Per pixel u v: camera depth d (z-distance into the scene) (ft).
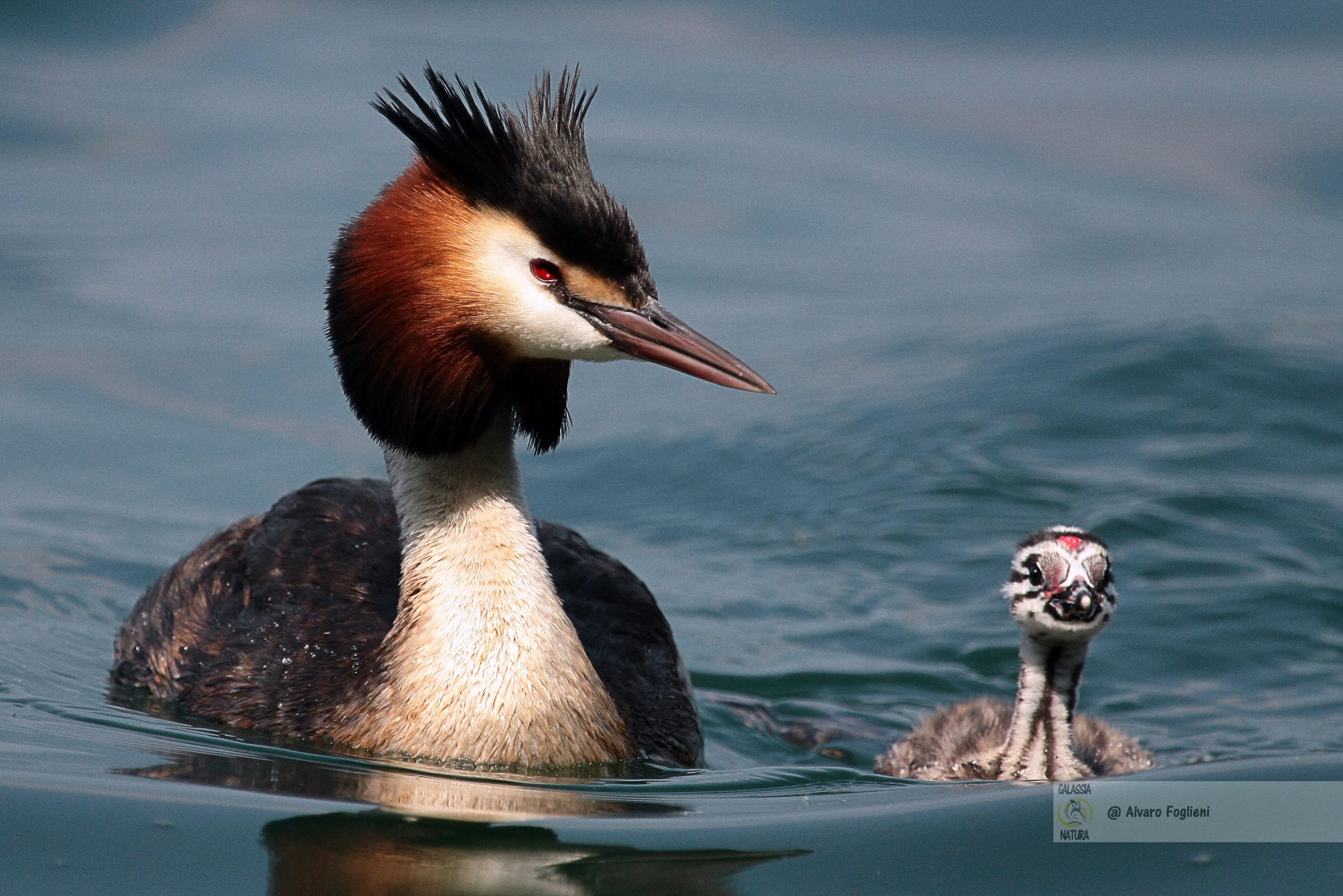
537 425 32.55
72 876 24.38
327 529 38.11
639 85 103.60
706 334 67.62
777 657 44.34
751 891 24.59
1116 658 43.65
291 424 58.95
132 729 32.73
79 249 74.74
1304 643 44.27
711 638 45.19
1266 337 63.16
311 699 33.50
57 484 52.85
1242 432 56.13
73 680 37.50
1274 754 36.04
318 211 80.53
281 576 36.76
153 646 37.42
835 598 47.91
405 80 31.17
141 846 25.50
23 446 55.47
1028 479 53.42
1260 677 42.75
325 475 54.75
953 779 35.17
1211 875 25.17
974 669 44.14
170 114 95.20
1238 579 47.39
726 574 49.24
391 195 31.50
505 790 29.66
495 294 30.55
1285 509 51.03
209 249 75.61
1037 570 34.96
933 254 80.12
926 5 119.85
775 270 76.74
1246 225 86.33
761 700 41.83
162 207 81.10
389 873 24.97
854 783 32.63
